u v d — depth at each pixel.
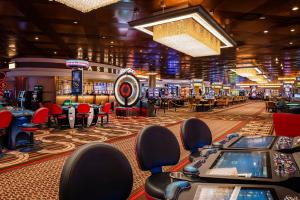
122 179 1.44
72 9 6.32
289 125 4.49
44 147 5.58
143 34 8.76
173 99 20.20
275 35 8.66
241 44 10.12
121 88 12.11
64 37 9.52
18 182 3.37
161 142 2.19
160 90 24.55
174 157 2.24
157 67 19.41
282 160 1.50
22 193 3.00
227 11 6.28
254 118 11.89
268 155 1.65
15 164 4.24
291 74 23.72
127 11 6.41
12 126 5.42
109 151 1.42
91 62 16.36
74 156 1.29
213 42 8.09
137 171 3.86
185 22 6.18
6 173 3.75
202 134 2.84
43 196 2.92
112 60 15.84
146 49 11.73
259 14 6.48
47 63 15.16
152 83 25.39
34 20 7.36
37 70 15.16
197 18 5.61
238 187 1.08
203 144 2.82
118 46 11.08
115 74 18.67
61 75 15.39
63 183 1.22
